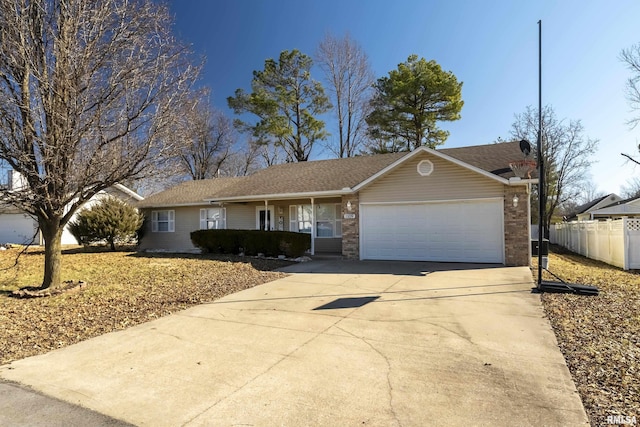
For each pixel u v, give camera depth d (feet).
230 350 15.81
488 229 39.32
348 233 45.44
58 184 24.71
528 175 37.40
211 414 10.52
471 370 13.21
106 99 25.48
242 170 118.73
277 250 46.32
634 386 11.63
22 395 11.95
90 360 14.99
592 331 17.16
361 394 11.55
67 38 23.85
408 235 42.75
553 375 12.64
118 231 58.44
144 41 26.43
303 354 15.12
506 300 23.49
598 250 49.11
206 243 52.44
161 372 13.61
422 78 82.43
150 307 23.62
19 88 23.81
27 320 20.71
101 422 10.19
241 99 95.35
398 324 18.97
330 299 24.84
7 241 77.41
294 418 10.20
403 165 42.83
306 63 98.12
